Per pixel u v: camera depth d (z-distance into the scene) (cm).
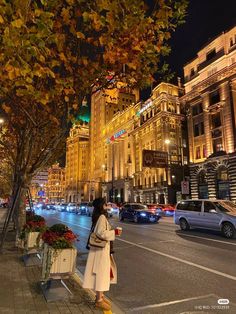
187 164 6100
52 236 572
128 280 707
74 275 720
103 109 11675
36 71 462
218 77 4422
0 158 1933
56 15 573
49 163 1714
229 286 646
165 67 679
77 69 662
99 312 471
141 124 7300
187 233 1594
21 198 1136
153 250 1101
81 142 16062
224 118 4306
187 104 5203
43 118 813
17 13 418
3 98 743
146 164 4244
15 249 1062
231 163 4081
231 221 1378
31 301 520
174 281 693
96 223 522
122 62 626
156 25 577
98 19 512
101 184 10512
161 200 5981
